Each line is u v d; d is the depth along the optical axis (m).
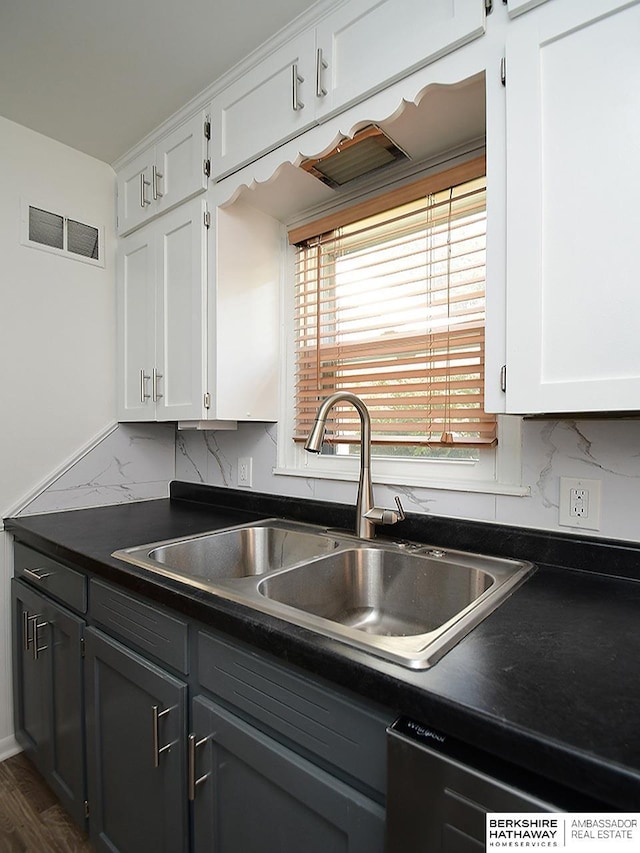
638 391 0.75
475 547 1.18
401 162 1.41
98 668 1.17
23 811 1.44
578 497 1.05
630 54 0.76
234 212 1.55
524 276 0.85
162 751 0.96
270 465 1.72
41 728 1.45
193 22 1.22
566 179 0.81
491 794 0.49
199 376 1.52
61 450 1.77
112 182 1.92
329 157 1.34
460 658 0.64
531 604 0.84
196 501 1.96
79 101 1.53
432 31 0.98
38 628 1.44
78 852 1.30
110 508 1.83
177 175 1.60
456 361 1.34
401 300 1.46
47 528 1.48
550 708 0.52
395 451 1.47
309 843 0.71
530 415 1.00
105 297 1.90
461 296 1.30
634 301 0.75
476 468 1.27
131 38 1.28
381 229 1.50
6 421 1.63
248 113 1.35
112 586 1.12
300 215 1.68
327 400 1.21
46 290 1.73
